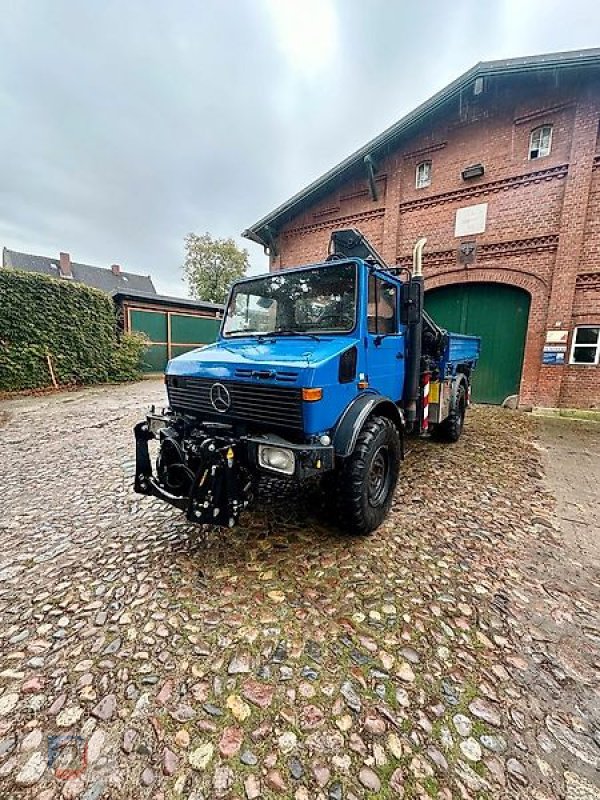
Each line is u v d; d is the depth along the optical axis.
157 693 1.63
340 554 2.68
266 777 1.31
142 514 3.30
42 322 10.58
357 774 1.33
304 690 1.65
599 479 4.27
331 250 4.27
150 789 1.27
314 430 2.43
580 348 7.49
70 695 1.62
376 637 1.96
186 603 2.19
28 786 1.28
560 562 2.66
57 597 2.25
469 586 2.38
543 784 1.30
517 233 7.91
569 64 6.74
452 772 1.34
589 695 1.66
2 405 8.55
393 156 9.26
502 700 1.62
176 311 15.83
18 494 3.73
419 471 4.43
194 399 3.05
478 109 8.09
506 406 8.52
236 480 2.46
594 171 7.06
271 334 3.30
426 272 9.09
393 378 3.55
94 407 8.34
